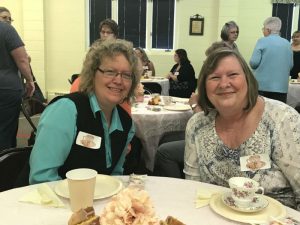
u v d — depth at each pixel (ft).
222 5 22.34
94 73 5.05
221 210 3.68
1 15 12.41
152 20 24.09
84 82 5.13
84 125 4.89
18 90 10.41
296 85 16.92
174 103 12.23
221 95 4.70
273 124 4.72
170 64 24.06
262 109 4.83
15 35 10.21
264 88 14.64
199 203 3.85
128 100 5.53
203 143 5.02
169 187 4.31
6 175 5.32
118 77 4.96
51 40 23.59
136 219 2.55
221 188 4.32
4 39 10.02
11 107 10.39
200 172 5.12
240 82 4.65
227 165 4.86
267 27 14.46
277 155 4.68
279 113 4.75
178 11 23.53
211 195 4.03
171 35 24.06
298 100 16.94
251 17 22.43
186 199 3.99
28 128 16.98
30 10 22.71
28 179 5.05
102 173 5.12
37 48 23.18
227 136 4.88
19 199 3.82
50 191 3.94
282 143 4.65
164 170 6.86
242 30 22.66
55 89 24.18
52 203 3.74
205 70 4.87
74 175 3.54
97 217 2.84
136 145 10.22
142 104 11.96
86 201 3.52
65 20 23.38
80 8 23.22
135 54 5.30
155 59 24.11
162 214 3.63
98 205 3.77
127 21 24.25
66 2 23.18
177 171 6.76
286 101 16.14
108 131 5.14
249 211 3.61
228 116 4.82
